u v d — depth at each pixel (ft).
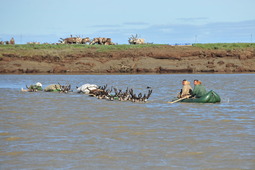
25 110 261.44
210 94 303.27
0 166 129.18
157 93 406.62
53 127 196.34
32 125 201.98
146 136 173.88
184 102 308.60
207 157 138.72
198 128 192.13
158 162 133.18
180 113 246.06
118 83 590.55
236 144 157.17
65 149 150.71
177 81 636.07
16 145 157.28
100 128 193.36
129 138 169.78
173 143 159.84
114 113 246.27
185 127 195.21
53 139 168.04
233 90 438.81
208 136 172.65
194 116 232.73
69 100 329.72
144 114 241.76
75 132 183.32
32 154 143.64
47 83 607.37
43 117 229.45
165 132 182.50
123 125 201.46
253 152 144.66
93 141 164.04
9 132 183.21
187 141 163.32
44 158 138.41
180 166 128.67
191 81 641.81
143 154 143.23
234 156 139.64
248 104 294.66
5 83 605.31
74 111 256.11
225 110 260.01
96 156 140.77
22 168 127.13
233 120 216.74
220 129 189.37
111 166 129.08
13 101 321.32
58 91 430.20
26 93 407.44
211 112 250.37
